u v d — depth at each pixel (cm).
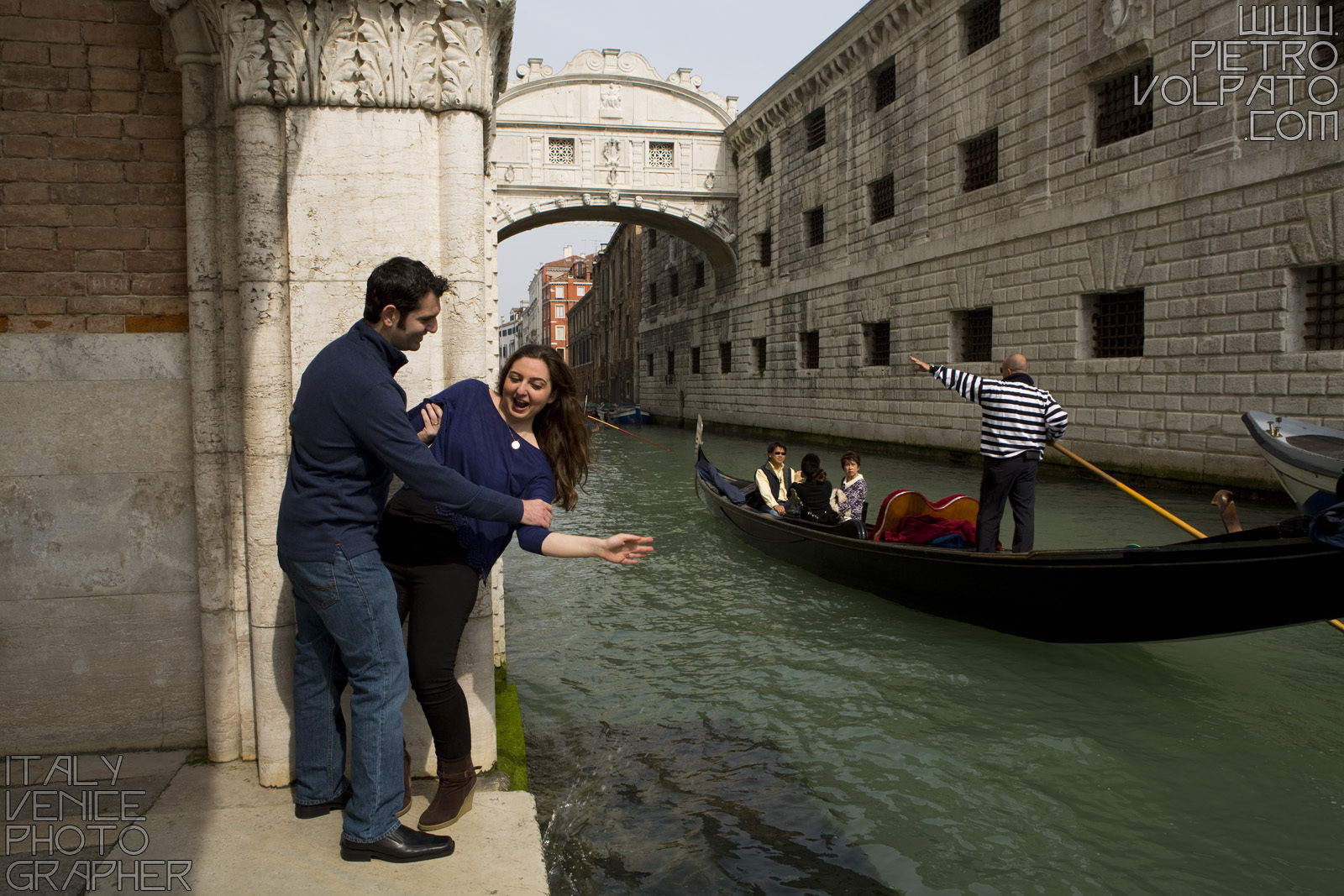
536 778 335
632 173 2556
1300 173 948
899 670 462
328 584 201
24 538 255
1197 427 1077
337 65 242
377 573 207
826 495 741
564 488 241
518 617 570
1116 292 1225
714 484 943
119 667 264
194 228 252
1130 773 344
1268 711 403
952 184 1565
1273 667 461
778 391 2356
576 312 6184
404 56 244
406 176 248
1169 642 502
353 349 201
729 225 2619
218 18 238
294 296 245
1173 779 337
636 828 297
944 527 591
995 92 1433
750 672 462
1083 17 1240
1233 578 388
